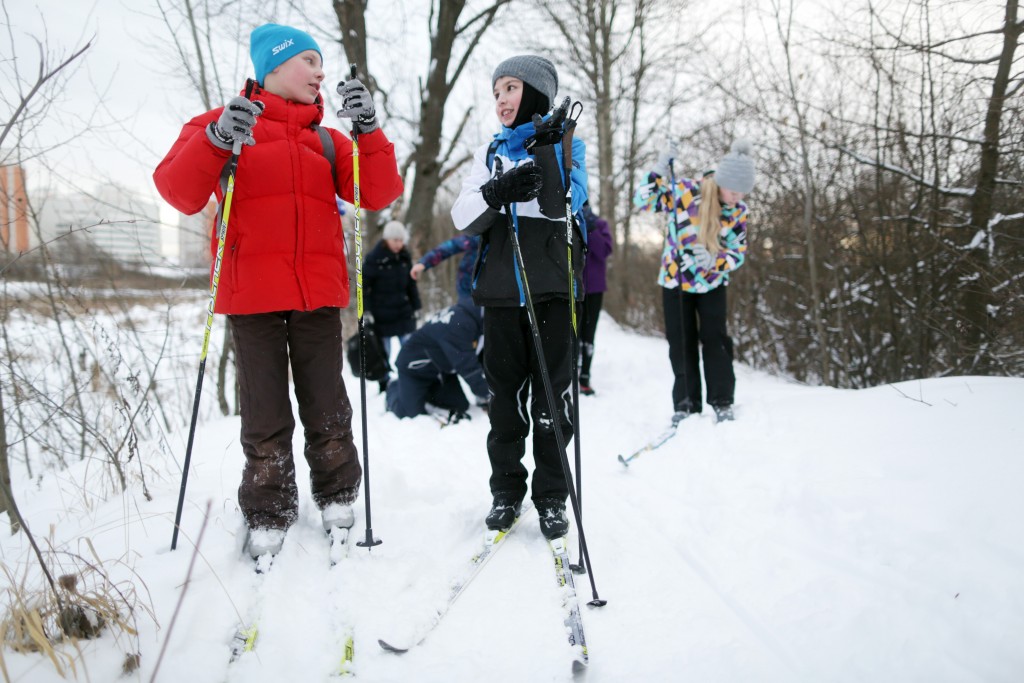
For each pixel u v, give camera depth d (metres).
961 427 2.70
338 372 2.45
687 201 3.88
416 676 1.79
